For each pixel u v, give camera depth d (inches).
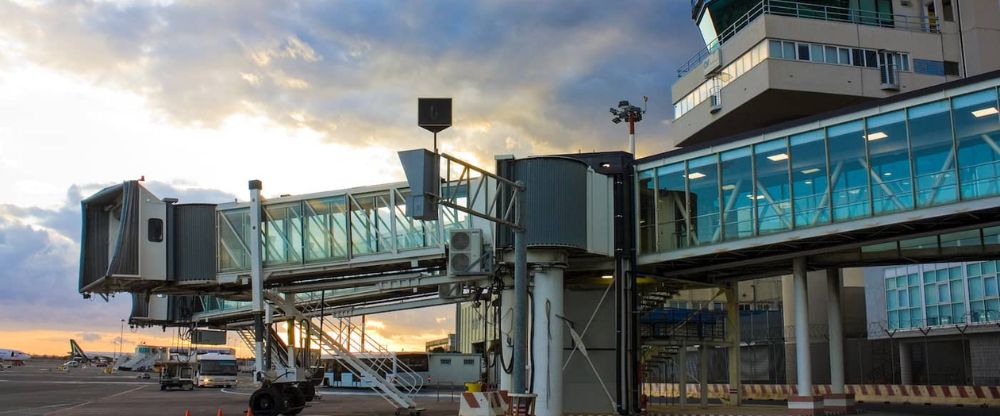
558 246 1214.3
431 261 1280.8
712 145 1236.5
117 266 1226.6
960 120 988.6
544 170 1234.6
